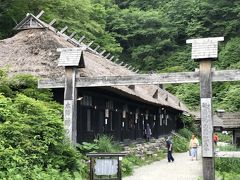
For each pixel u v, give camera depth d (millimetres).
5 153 9805
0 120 11023
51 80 14461
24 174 9836
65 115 14094
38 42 17156
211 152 12398
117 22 65750
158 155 23266
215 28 64750
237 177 13883
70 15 32000
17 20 28438
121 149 18547
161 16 69875
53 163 11391
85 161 13727
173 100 37156
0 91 13828
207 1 66875
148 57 65125
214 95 54688
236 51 56969
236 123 19844
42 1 28328
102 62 21031
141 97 19719
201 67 12945
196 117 48312
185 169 17344
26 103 11695
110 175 10844
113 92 18266
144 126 27359
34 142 10938
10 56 16938
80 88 15812
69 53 14445
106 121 18953
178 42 69625
